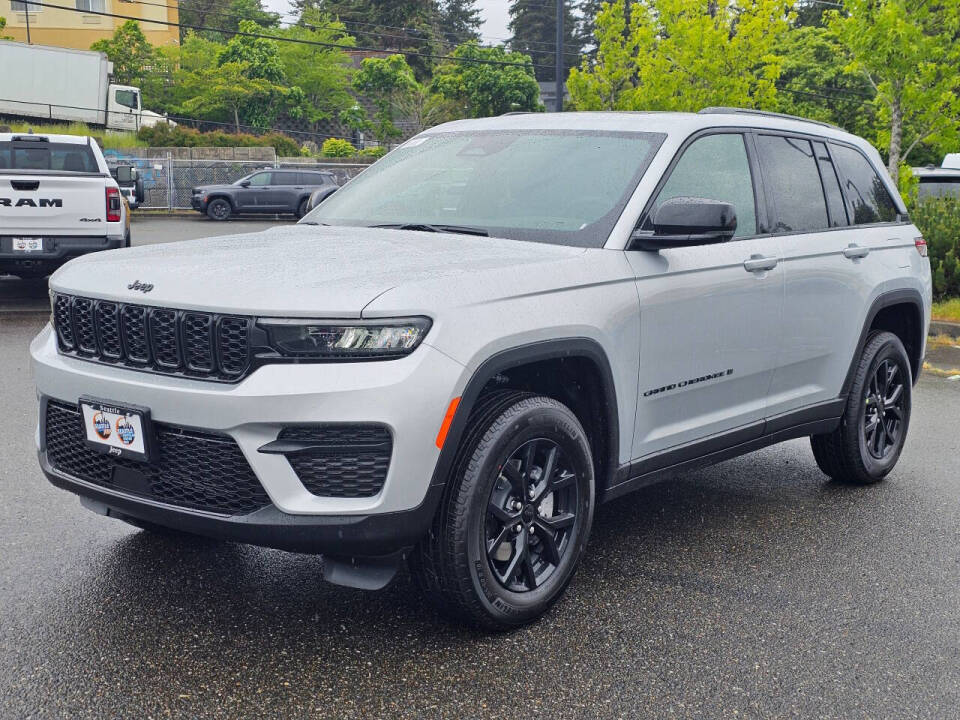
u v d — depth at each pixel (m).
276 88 61.09
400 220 4.41
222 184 34.56
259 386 3.09
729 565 4.35
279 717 3.02
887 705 3.19
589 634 3.62
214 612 3.72
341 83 69.06
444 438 3.21
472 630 3.62
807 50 50.91
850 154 5.59
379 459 3.16
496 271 3.49
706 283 4.25
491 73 65.31
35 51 37.44
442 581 3.39
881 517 5.09
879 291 5.38
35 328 10.05
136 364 3.40
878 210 5.68
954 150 17.23
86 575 4.04
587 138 4.48
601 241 3.95
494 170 4.48
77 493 3.65
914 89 17.20
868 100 49.91
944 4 16.92
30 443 5.95
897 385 5.77
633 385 3.97
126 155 35.31
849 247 5.20
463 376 3.23
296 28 73.81
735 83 24.30
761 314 4.58
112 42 58.53
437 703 3.12
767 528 4.86
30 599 3.79
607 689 3.23
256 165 35.12
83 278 3.61
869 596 4.05
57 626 3.57
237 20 93.69
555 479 3.70
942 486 5.67
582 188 4.20
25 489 5.12
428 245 3.86
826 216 5.19
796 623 3.78
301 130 66.44
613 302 3.81
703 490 5.50
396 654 3.43
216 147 37.25
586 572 4.23
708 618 3.79
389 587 3.99
